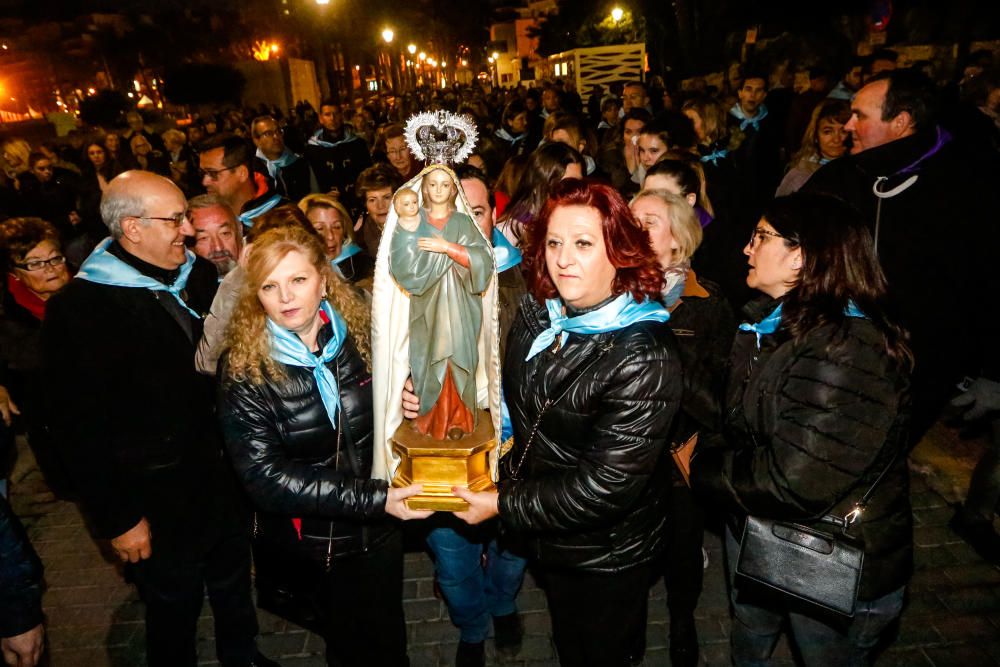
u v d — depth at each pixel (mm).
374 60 44219
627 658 2211
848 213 1854
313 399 2084
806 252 1819
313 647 3115
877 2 14438
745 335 2021
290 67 30672
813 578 1825
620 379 1803
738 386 2004
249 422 2035
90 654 3162
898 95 2822
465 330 1983
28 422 3227
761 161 5852
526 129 8742
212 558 2646
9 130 19375
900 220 2836
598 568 2023
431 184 1853
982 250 2750
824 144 4164
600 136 9211
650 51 23688
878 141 2947
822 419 1706
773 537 1881
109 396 2281
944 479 3871
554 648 3018
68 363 2213
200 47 40031
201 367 2336
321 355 2125
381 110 21094
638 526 2037
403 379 2068
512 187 4207
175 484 2404
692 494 2637
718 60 19938
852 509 1829
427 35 46625
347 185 7320
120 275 2289
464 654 2850
